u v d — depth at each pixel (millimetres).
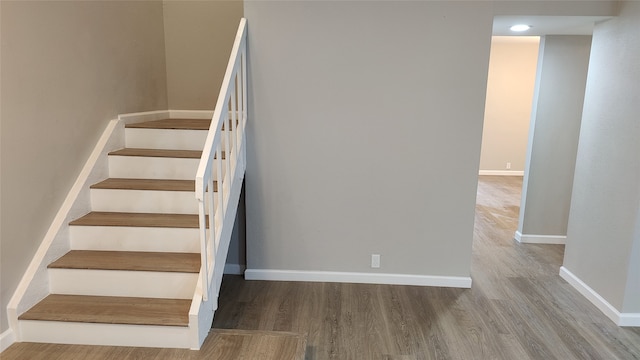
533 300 3189
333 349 2541
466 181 3252
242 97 3117
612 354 2520
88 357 2070
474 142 3191
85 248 2584
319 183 3299
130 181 2920
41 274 2311
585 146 3289
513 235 4777
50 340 2172
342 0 3025
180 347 2166
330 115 3189
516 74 8172
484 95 3121
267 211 3357
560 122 4211
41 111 2342
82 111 2742
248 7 3059
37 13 2293
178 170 2994
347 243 3391
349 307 3047
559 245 4449
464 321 2873
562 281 3535
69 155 2613
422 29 3045
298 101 3178
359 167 3262
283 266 3455
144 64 3582
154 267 2350
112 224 2553
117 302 2312
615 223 2895
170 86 4031
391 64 3102
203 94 4031
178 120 3754
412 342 2623
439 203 3297
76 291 2385
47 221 2416
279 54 3115
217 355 2113
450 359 2457
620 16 2891
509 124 8375
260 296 3195
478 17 3014
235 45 2855
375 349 2547
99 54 2922
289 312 2969
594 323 2863
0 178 2059
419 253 3383
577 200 3402
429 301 3152
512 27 3541
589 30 3662
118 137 3133
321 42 3088
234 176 2807
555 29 3641
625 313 2820
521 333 2734
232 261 3590
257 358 2096
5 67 2072
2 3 2045
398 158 3236
